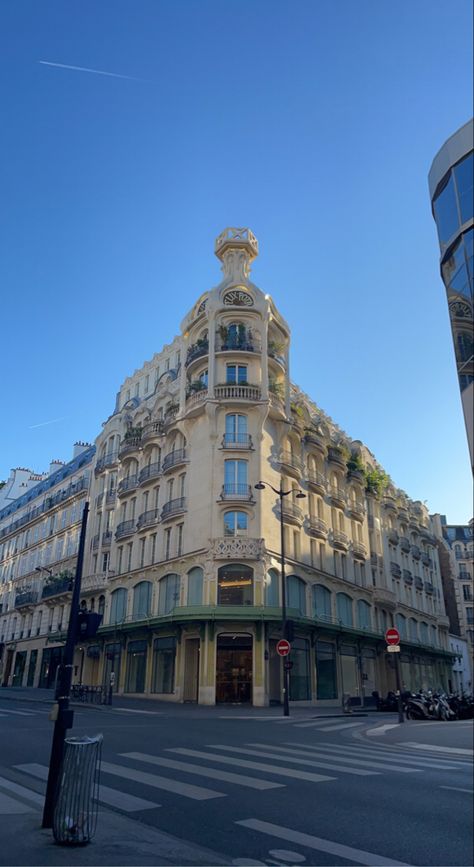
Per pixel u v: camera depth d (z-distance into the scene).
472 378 11.66
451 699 22.47
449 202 13.15
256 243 36.59
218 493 30.28
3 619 55.00
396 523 50.84
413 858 4.75
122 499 38.84
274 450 32.75
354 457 43.47
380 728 16.27
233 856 4.79
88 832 4.98
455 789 7.25
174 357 41.25
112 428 42.88
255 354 32.72
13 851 4.69
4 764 8.98
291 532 33.00
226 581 28.73
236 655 28.09
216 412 31.77
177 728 14.91
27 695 33.00
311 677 31.12
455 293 12.64
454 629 65.69
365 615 39.91
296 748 11.29
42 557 49.62
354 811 6.16
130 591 34.81
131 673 33.19
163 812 6.08
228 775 8.05
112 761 9.13
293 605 31.33
